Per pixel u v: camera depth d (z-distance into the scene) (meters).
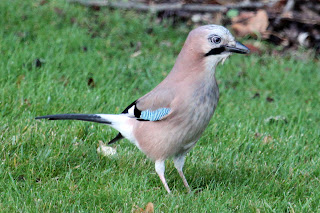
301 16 16.62
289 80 13.73
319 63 15.11
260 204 7.82
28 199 7.43
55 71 12.39
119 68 13.38
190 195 8.00
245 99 12.66
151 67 13.80
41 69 12.36
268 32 16.05
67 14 16.05
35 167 8.45
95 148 9.24
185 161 9.28
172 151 7.89
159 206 7.50
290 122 11.16
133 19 16.38
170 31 16.02
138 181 8.34
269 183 8.52
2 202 7.39
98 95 11.34
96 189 7.93
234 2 17.77
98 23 15.98
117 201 7.65
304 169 9.12
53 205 7.39
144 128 7.87
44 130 9.38
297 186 8.46
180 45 15.39
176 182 8.68
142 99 8.00
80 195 7.66
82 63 13.12
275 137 10.47
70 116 8.27
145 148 8.02
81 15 16.16
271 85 13.55
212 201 7.72
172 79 7.75
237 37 16.12
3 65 12.18
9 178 8.05
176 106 7.53
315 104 12.70
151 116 7.73
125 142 9.75
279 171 9.17
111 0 17.44
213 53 7.59
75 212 7.36
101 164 8.90
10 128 9.43
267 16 16.23
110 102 11.16
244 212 7.63
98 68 13.03
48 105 10.48
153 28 15.99
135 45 14.99
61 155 8.79
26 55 12.88
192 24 16.70
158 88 7.83
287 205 7.92
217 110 11.59
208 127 10.48
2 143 8.85
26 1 16.53
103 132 9.88
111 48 14.51
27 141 8.98
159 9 16.92
